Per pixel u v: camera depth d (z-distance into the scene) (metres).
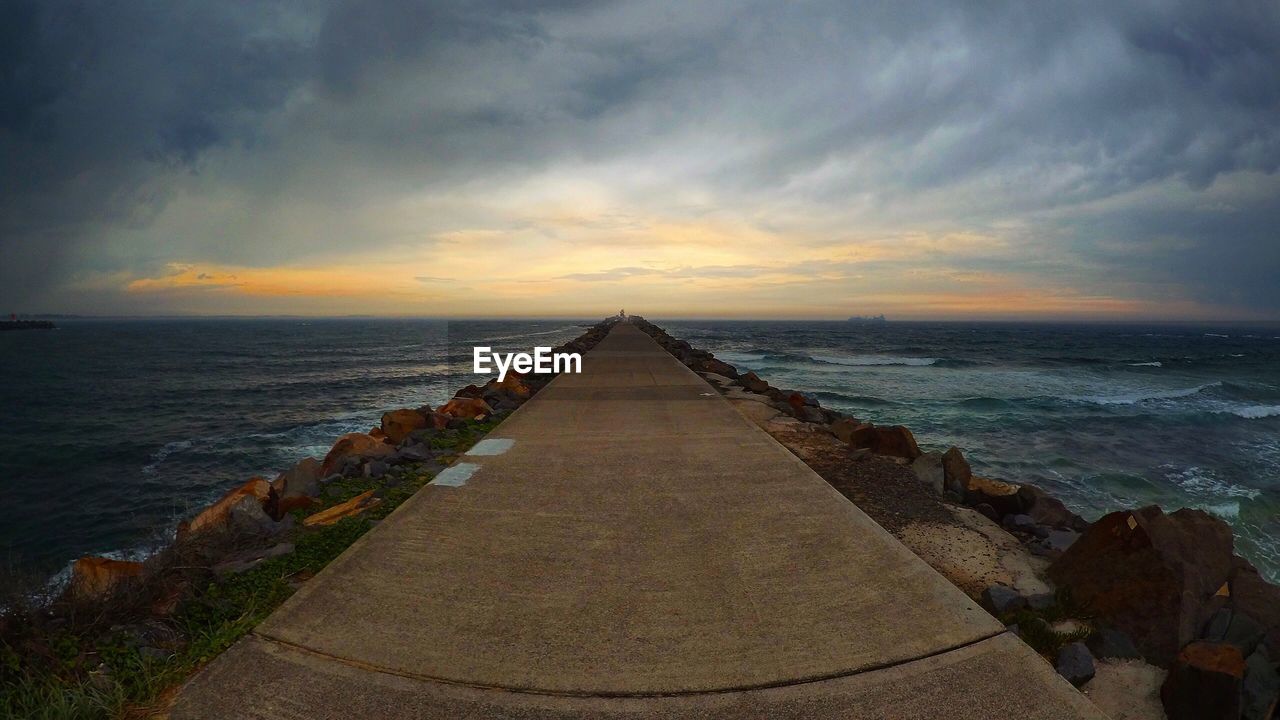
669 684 2.39
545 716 2.21
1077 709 2.25
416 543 3.72
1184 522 3.77
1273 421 17.92
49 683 2.34
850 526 4.04
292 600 2.99
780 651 2.61
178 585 3.27
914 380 28.45
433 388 29.16
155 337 117.25
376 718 2.18
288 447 16.42
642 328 48.38
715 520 4.15
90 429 20.45
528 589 3.15
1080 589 3.30
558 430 7.14
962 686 2.38
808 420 10.66
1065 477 11.41
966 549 4.15
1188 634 2.92
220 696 2.30
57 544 10.22
